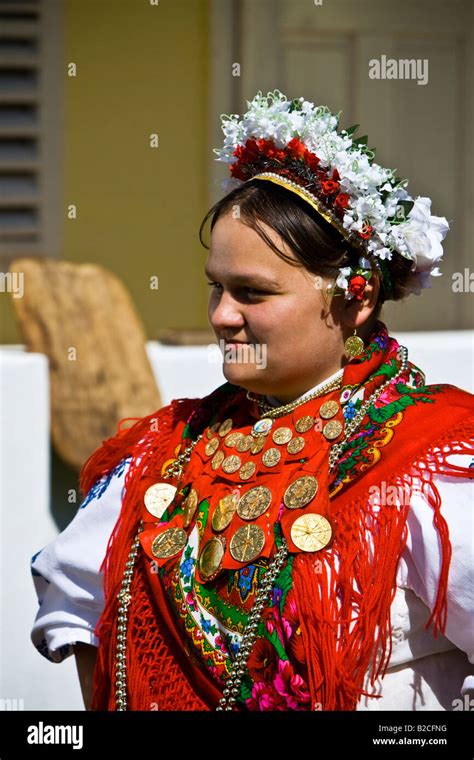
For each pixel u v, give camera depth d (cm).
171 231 877
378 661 246
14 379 552
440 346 654
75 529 296
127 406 590
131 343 616
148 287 874
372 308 261
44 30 834
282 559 248
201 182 878
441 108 920
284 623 245
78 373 592
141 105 862
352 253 257
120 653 274
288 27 878
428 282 270
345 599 241
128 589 276
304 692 245
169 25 859
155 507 279
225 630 255
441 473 243
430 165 923
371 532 244
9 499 550
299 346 255
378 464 249
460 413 253
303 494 251
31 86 838
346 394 259
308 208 253
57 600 304
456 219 934
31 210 851
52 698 549
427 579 242
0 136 838
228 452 271
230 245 253
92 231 860
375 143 909
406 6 899
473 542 238
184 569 263
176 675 269
